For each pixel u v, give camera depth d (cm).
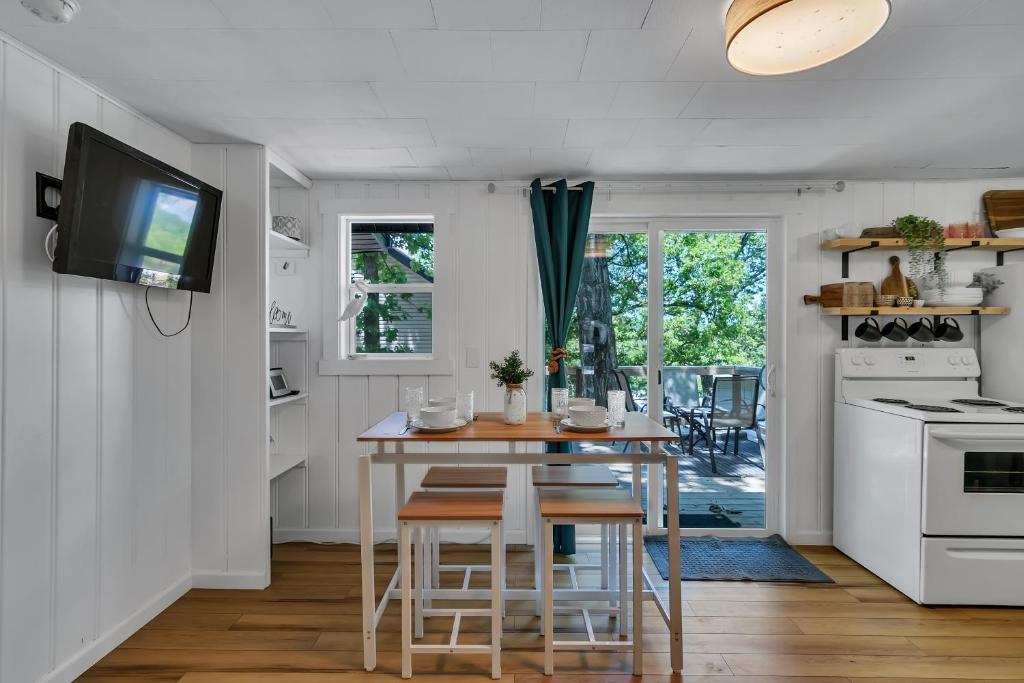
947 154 281
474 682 198
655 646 222
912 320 326
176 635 227
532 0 152
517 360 233
